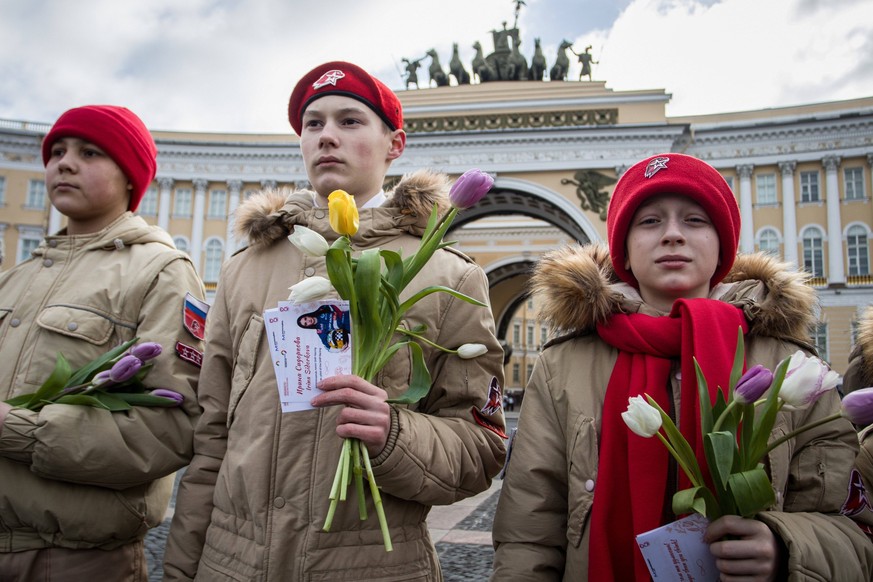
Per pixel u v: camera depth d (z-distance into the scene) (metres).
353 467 1.58
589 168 29.91
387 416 1.62
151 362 2.19
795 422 1.68
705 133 30.08
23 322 2.26
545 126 31.16
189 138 33.62
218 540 1.85
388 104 2.18
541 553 1.80
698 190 1.85
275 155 33.03
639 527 1.61
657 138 29.45
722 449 1.35
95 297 2.28
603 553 1.65
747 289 1.88
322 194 2.12
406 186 2.06
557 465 1.87
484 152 30.86
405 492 1.72
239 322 2.03
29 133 32.22
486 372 1.99
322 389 1.60
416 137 31.05
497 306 42.56
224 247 32.81
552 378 1.96
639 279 1.96
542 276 2.01
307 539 1.73
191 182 33.38
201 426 2.07
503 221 37.97
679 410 1.73
